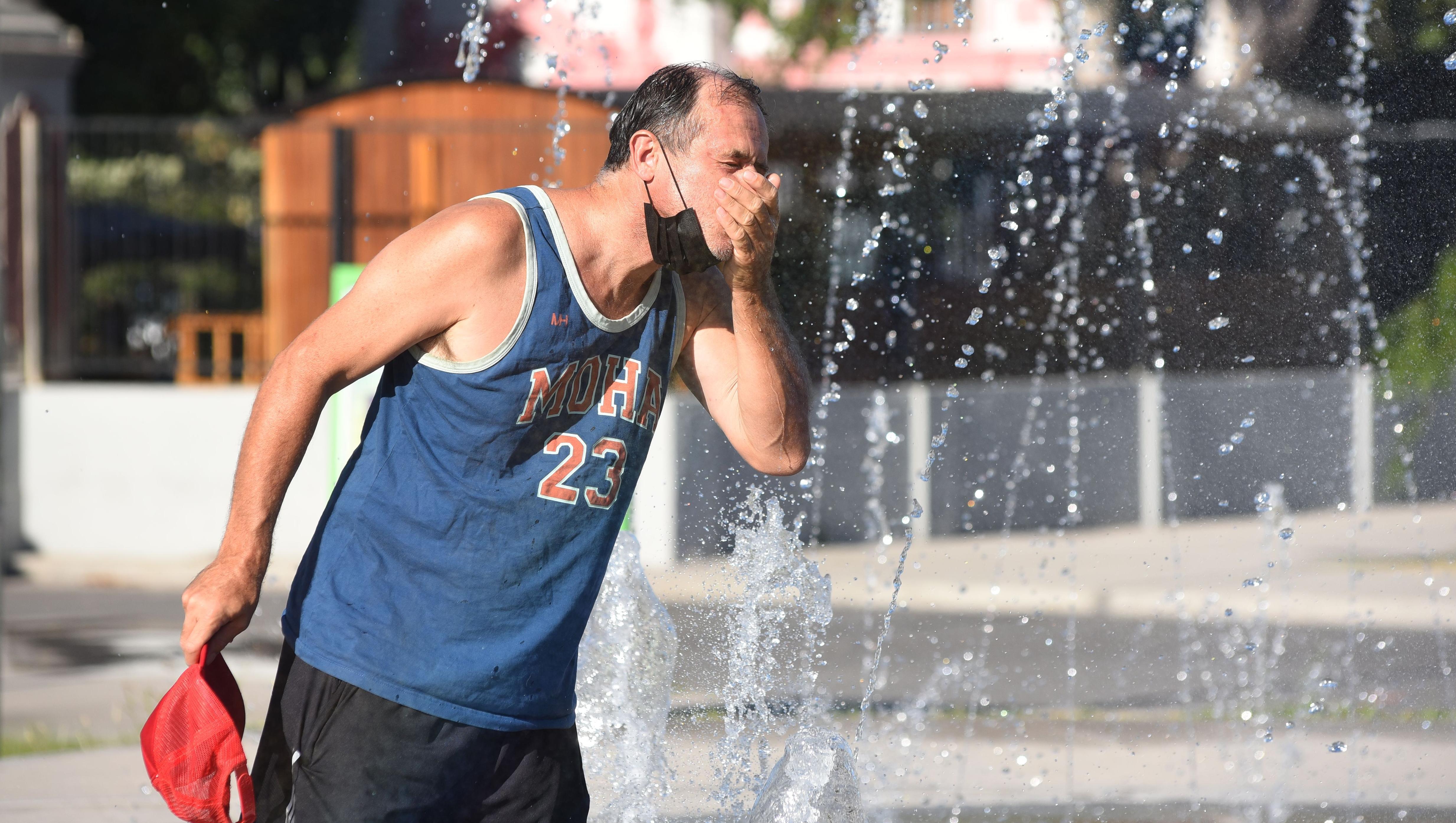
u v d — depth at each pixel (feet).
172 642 101.30
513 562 29.14
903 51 213.46
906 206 114.62
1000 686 78.02
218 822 27.89
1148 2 108.58
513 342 28.32
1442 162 98.02
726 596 46.65
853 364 123.65
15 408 137.80
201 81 257.75
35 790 57.77
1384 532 108.78
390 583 28.99
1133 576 108.27
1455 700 71.87
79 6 244.22
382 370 30.07
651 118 29.19
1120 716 70.85
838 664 84.74
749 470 73.26
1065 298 118.32
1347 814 53.31
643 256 29.58
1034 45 214.90
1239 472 115.85
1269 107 102.73
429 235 28.22
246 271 148.87
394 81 145.48
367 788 28.68
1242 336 112.68
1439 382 105.70
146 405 137.90
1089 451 125.80
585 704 41.63
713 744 45.70
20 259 139.44
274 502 28.14
